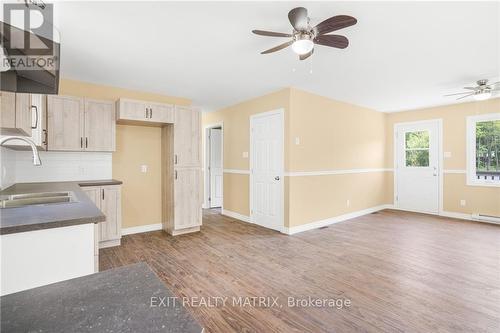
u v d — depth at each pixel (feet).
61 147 10.74
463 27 7.50
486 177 16.11
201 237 12.83
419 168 18.90
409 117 19.33
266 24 7.39
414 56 9.54
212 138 20.95
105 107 11.83
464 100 16.30
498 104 15.58
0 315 1.81
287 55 9.43
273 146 14.28
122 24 7.28
